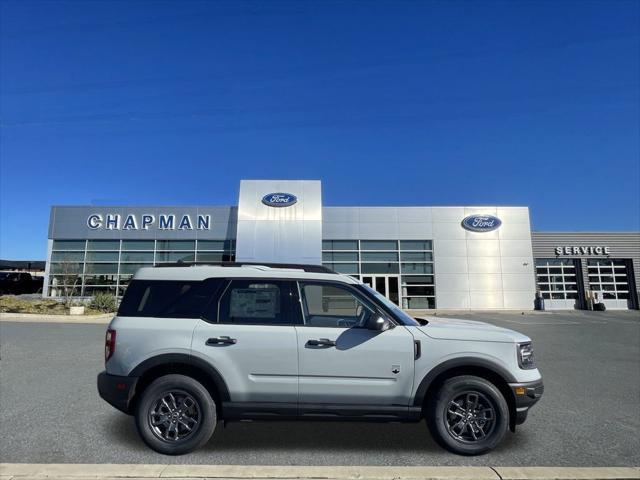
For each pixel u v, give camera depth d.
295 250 26.75
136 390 4.90
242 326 4.86
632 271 31.77
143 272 5.20
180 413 4.78
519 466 4.47
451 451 4.75
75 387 7.43
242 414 4.75
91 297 26.45
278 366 4.76
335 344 4.78
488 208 29.78
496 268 29.28
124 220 28.67
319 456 4.72
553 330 17.69
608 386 7.80
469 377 4.78
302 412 4.74
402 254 29.28
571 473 4.24
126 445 4.98
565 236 32.00
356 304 5.17
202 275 5.15
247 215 27.17
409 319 5.23
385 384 4.76
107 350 4.91
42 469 4.23
